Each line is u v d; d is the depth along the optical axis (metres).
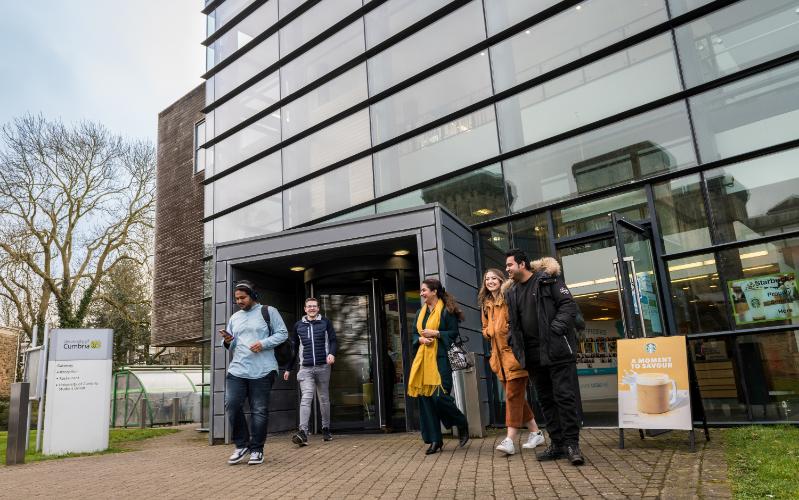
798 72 6.89
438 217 8.06
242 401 6.19
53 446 8.41
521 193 9.11
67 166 22.30
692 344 7.03
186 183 16.59
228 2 15.70
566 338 4.94
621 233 6.51
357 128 11.74
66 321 22.48
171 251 16.58
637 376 5.38
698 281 7.16
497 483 4.27
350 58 12.24
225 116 14.92
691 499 3.40
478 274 9.27
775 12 7.16
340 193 11.76
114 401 19.91
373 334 9.23
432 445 5.95
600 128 8.47
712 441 5.44
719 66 7.51
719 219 7.17
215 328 9.41
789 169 6.78
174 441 10.40
